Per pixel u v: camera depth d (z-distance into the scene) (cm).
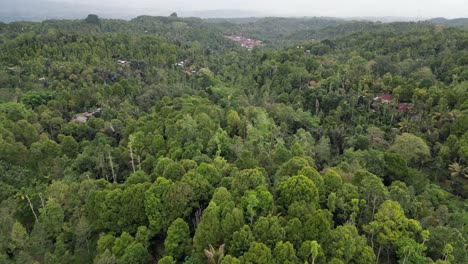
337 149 7150
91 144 6962
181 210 4088
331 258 3306
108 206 4334
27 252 4153
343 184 4316
